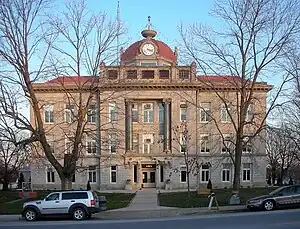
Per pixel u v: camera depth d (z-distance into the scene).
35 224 21.89
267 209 26.75
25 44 31.98
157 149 65.50
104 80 56.97
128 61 68.19
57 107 63.38
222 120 65.81
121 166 64.12
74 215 24.86
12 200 40.22
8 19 34.81
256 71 35.34
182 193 49.56
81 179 64.81
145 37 70.62
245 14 34.19
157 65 66.38
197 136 65.12
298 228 17.34
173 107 64.94
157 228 18.44
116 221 22.70
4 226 20.91
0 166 62.81
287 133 58.41
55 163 33.47
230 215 23.98
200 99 66.12
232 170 65.56
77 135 34.31
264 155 65.69
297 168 89.31
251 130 56.97
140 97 64.50
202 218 22.81
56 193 25.30
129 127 64.38
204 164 64.50
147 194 49.91
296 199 26.94
